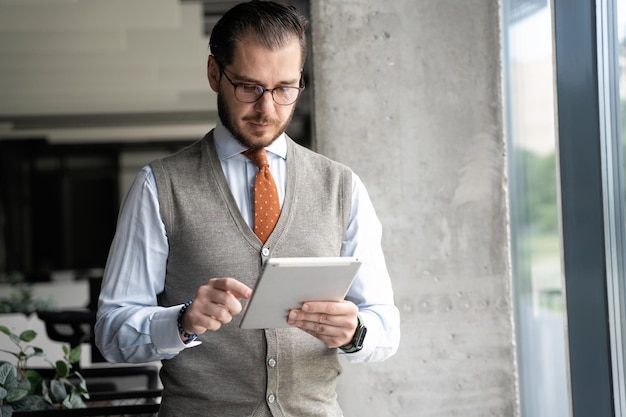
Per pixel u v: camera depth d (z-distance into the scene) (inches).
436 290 107.6
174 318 63.3
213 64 69.6
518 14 133.7
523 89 133.3
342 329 62.9
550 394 126.7
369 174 107.0
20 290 287.9
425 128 107.5
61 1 296.8
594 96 97.5
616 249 95.3
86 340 155.8
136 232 68.5
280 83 65.4
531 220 132.3
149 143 775.1
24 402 95.1
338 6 107.0
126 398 103.4
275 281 57.3
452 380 107.6
